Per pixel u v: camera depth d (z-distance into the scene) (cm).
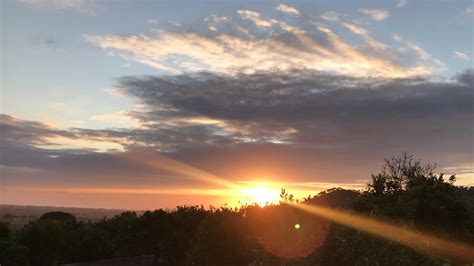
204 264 1764
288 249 1192
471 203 2381
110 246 4525
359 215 1149
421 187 2111
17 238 4091
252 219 1598
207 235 1795
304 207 1246
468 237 2167
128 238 4741
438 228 2088
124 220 4978
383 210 1333
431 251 1160
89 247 4344
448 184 2273
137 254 4588
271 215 1345
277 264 1202
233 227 1706
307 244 1171
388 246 1088
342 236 1119
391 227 1119
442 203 2169
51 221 4519
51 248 4159
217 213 1831
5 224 4206
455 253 2119
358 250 1095
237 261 1681
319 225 1186
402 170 2181
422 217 2081
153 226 4625
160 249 3931
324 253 1130
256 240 1309
